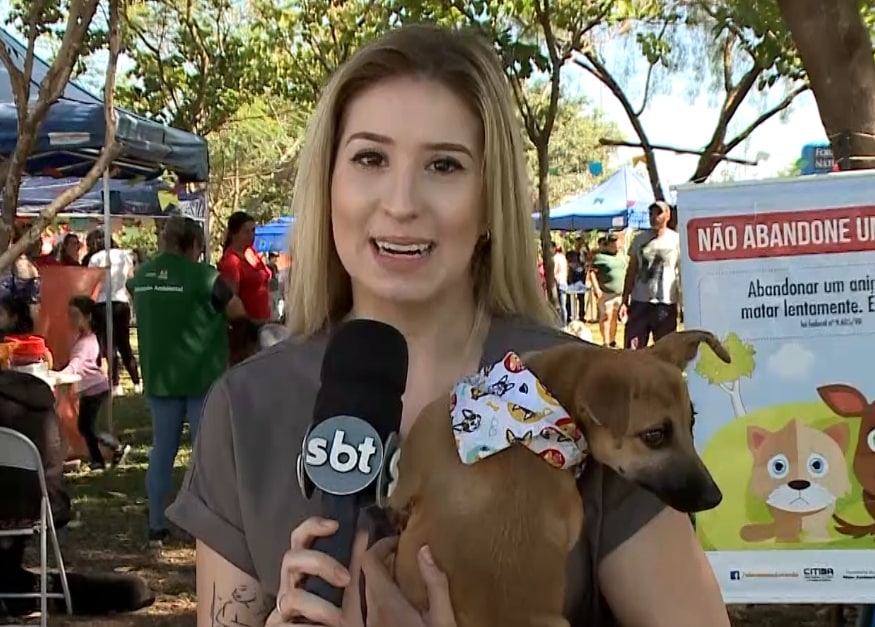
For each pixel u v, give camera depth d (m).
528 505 1.75
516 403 1.78
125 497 8.95
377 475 1.70
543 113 15.09
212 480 2.08
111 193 15.73
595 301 23.00
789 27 4.88
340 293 2.19
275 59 20.31
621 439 1.81
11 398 5.83
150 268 7.68
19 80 4.63
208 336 7.61
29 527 5.78
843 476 3.78
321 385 1.81
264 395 2.08
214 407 2.13
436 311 2.08
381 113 1.99
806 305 3.77
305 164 2.16
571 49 13.31
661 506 1.89
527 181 2.13
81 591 6.27
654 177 16.36
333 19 17.16
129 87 20.12
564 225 23.92
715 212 3.81
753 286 3.80
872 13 11.90
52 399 6.07
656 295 12.58
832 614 4.96
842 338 3.76
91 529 7.98
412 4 13.08
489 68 2.05
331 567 1.59
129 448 10.66
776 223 3.78
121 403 14.01
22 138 4.59
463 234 2.02
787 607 6.05
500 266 2.11
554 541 1.75
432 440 1.82
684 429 1.84
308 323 2.18
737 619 5.87
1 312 9.40
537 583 1.73
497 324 2.13
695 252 3.84
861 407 3.76
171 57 19.78
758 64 14.36
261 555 2.01
